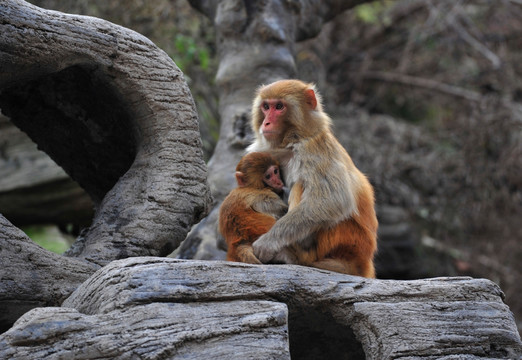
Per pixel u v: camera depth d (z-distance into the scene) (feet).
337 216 29.01
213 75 78.95
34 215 59.47
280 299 24.79
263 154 31.14
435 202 91.86
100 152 34.81
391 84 109.29
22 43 26.40
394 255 90.12
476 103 93.97
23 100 33.32
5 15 25.99
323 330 28.71
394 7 105.70
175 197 30.25
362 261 29.81
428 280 26.99
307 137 31.04
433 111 106.63
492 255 89.97
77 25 28.32
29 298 25.21
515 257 89.56
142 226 29.32
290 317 27.09
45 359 20.81
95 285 23.88
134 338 21.62
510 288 87.25
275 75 50.93
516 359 25.93
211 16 55.21
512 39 102.47
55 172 59.21
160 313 22.30
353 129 96.53
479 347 25.55
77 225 62.44
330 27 103.35
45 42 27.12
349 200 29.50
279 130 31.42
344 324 26.12
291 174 30.78
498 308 26.61
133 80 30.01
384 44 108.58
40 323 21.22
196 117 32.12
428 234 94.02
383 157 91.20
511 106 89.81
